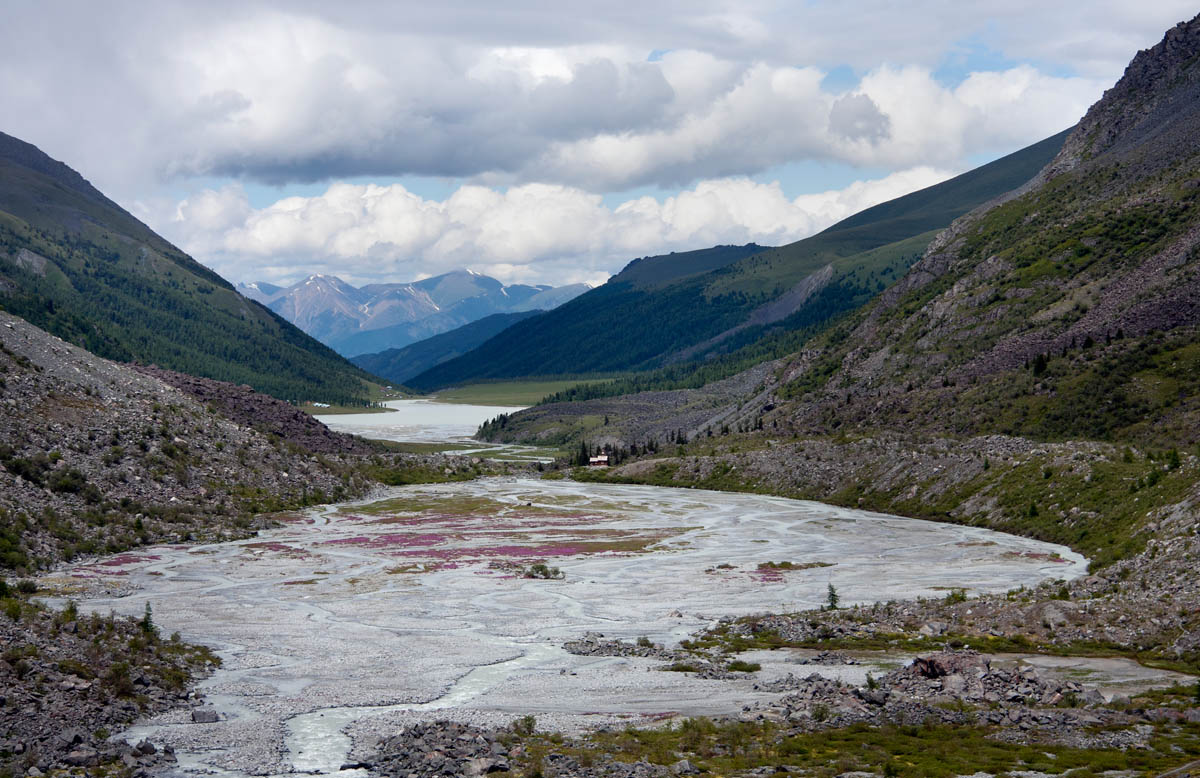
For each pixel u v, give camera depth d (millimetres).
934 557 135875
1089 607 87688
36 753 47344
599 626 92750
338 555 134875
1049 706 60625
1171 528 111625
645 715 61156
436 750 51781
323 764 50469
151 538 136750
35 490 133375
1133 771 46375
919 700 62344
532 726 57094
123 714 57188
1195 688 63000
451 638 86375
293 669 73562
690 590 112625
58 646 65062
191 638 83188
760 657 79062
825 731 55656
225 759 51000
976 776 46625
